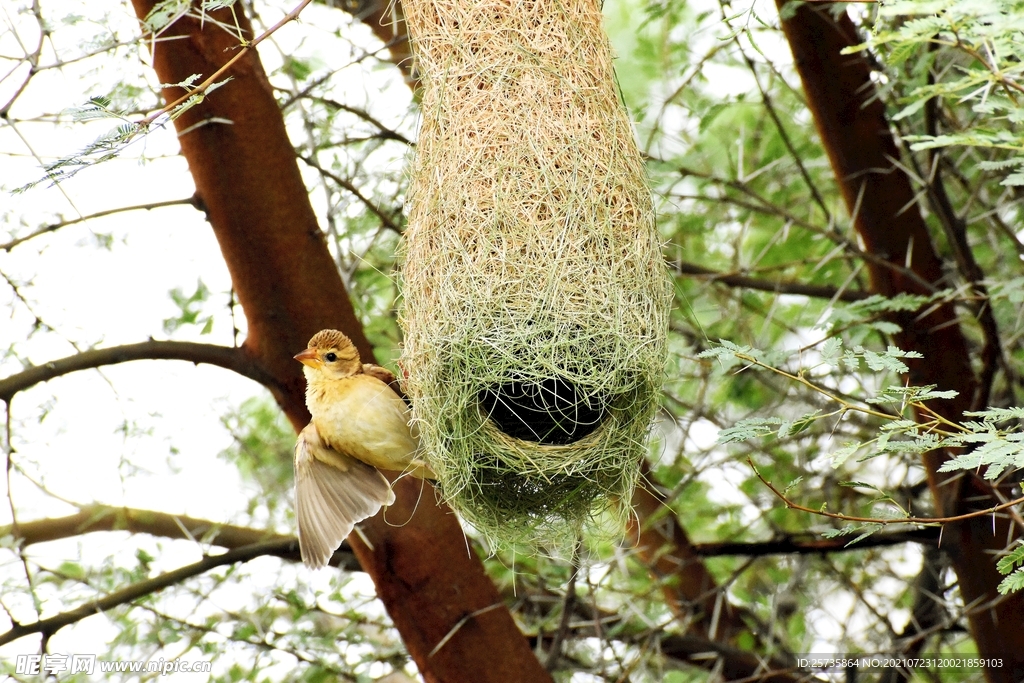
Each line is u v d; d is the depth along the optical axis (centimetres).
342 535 816
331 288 984
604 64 787
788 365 1176
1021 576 627
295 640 1081
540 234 733
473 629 982
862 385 1156
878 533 1139
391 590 990
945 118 1041
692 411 1252
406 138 1137
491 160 744
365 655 1090
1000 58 620
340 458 832
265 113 962
